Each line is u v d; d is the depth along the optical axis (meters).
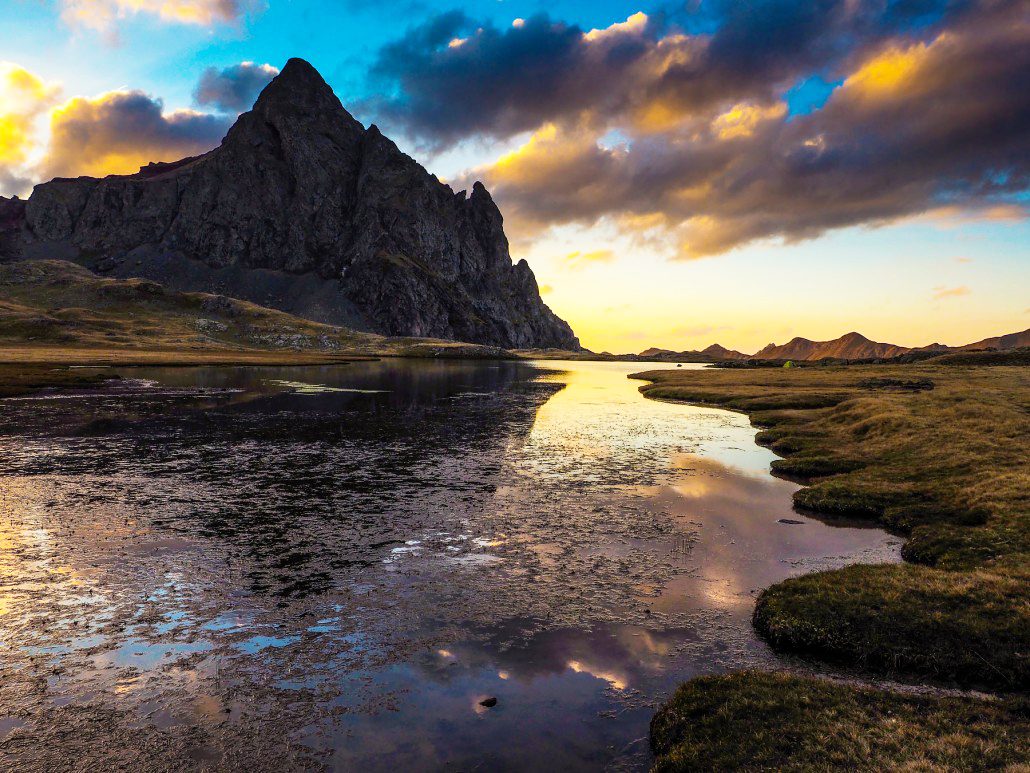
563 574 16.45
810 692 10.36
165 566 16.44
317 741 9.33
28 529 19.47
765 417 50.88
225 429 42.44
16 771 8.47
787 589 14.80
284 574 16.03
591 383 106.56
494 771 8.73
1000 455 27.36
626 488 26.80
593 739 9.52
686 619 13.85
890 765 8.22
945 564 16.88
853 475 27.88
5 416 47.62
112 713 9.92
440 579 15.93
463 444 37.88
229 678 11.04
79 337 194.00
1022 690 10.75
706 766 8.51
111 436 38.72
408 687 10.89
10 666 11.30
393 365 170.25
